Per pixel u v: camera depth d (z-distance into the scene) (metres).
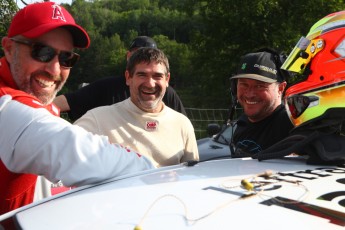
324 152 1.64
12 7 11.91
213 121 12.91
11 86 1.94
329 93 1.71
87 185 1.52
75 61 2.12
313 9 21.95
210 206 1.19
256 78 2.62
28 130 1.54
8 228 1.24
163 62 2.81
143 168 1.73
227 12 23.09
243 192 1.29
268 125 2.72
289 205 1.18
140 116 2.75
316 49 1.79
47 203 1.40
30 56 1.92
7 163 1.60
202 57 24.97
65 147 1.50
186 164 1.79
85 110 4.04
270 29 22.53
